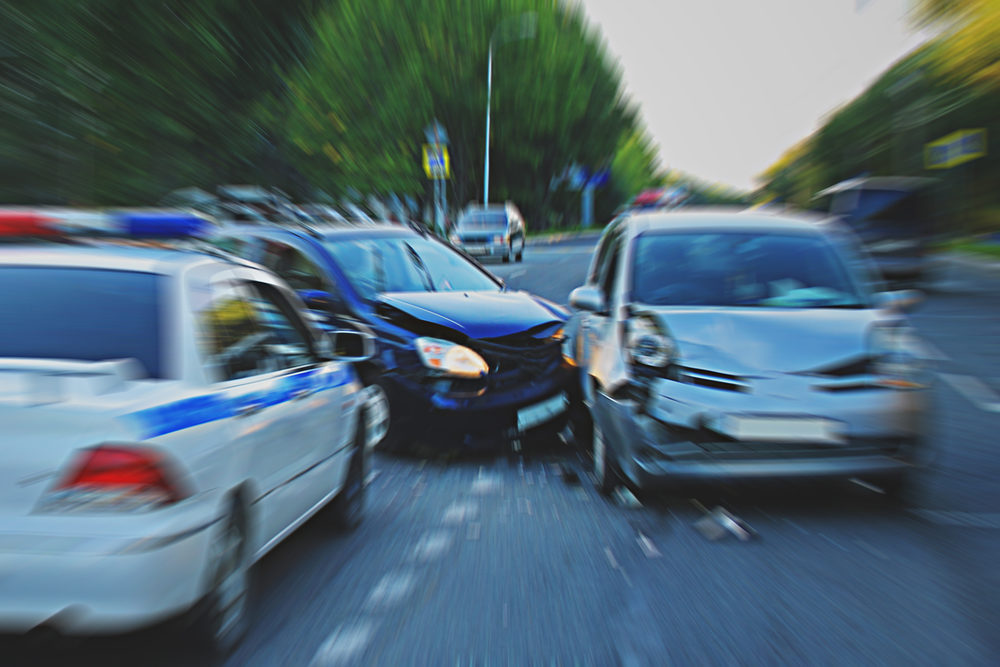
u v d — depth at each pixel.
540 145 56.75
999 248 37.59
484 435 6.79
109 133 14.84
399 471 6.61
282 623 3.91
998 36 33.75
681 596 4.23
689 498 5.86
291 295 5.04
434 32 43.81
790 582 4.41
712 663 3.54
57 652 3.56
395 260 8.05
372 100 30.64
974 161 44.22
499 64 52.78
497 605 4.12
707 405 5.33
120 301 3.63
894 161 55.28
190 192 10.30
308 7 16.80
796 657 3.60
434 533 5.20
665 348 5.63
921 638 3.78
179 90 15.27
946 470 6.52
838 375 5.45
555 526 5.32
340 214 9.88
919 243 20.11
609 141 64.62
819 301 6.34
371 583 4.40
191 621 3.38
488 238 29.16
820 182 74.38
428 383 6.78
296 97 19.72
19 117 13.55
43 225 3.90
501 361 6.91
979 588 4.34
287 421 4.12
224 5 15.37
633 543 5.01
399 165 31.36
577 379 7.21
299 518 4.39
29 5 13.01
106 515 2.98
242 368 3.96
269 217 9.08
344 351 5.20
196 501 3.20
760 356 5.52
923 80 43.41
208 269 4.08
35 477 2.98
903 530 5.21
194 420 3.31
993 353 12.16
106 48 14.09
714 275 6.57
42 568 2.93
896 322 6.01
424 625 3.89
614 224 7.96
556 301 17.45
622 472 5.77
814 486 5.54
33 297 3.62
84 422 3.00
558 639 3.75
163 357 3.46
